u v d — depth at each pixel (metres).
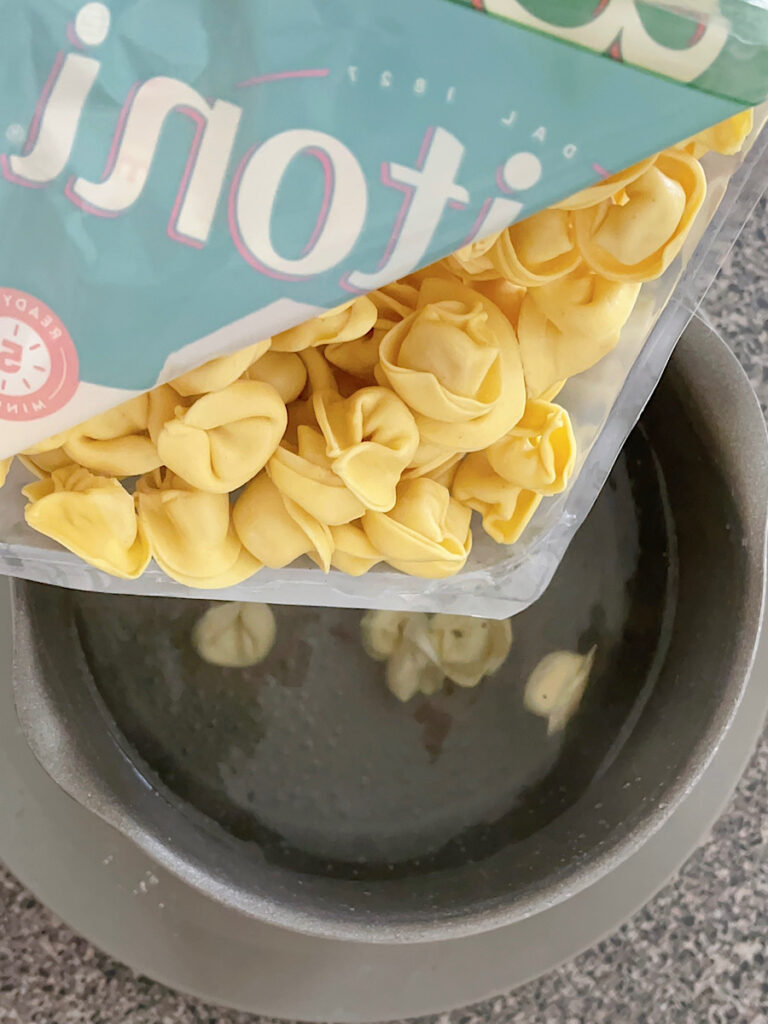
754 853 0.46
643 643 0.43
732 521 0.38
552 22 0.22
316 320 0.28
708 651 0.39
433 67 0.23
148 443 0.31
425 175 0.24
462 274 0.30
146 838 0.36
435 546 0.32
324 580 0.36
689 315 0.34
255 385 0.30
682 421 0.40
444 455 0.33
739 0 0.22
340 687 0.43
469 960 0.42
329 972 0.42
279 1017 0.42
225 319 0.25
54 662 0.40
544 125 0.23
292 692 0.43
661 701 0.41
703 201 0.29
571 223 0.28
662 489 0.43
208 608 0.43
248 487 0.33
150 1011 0.44
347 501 0.31
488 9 0.22
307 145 0.23
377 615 0.44
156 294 0.25
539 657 0.44
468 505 0.35
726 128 0.27
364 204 0.24
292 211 0.24
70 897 0.41
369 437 0.31
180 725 0.43
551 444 0.33
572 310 0.30
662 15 0.22
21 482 0.35
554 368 0.31
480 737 0.43
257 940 0.42
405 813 0.42
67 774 0.36
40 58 0.23
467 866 0.41
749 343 0.47
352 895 0.39
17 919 0.44
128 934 0.42
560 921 0.43
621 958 0.45
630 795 0.39
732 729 0.44
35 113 0.23
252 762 0.42
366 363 0.32
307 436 0.31
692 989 0.45
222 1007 0.43
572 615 0.44
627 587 0.44
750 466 0.38
